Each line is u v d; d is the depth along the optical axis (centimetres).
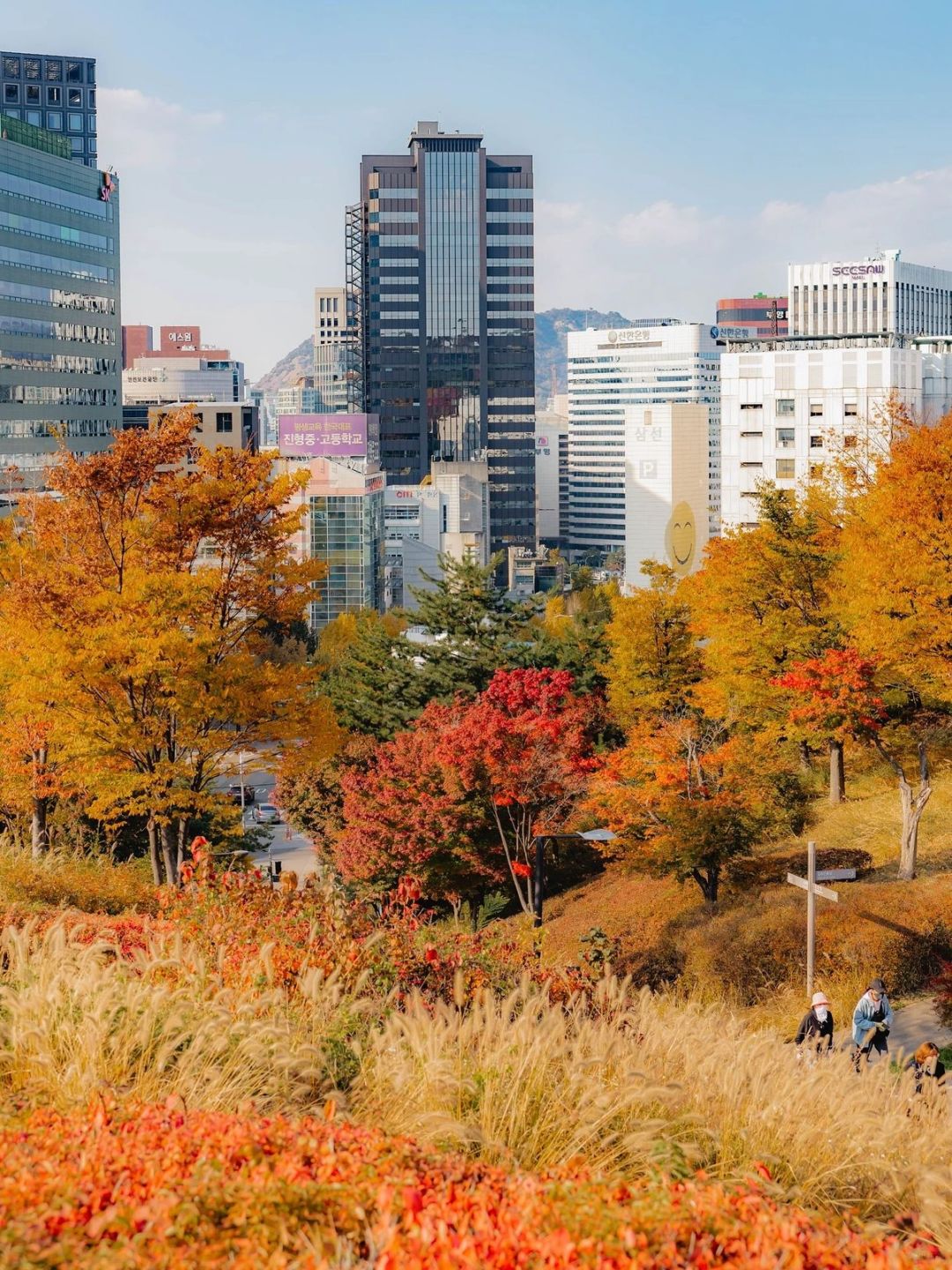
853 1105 1003
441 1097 911
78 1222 584
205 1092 883
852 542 3653
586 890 4456
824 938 2978
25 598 2955
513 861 4391
